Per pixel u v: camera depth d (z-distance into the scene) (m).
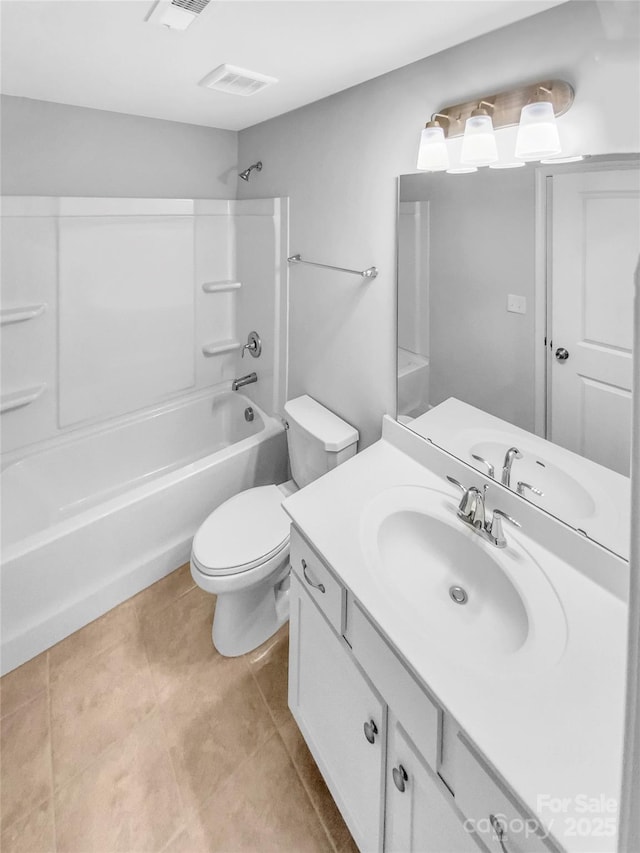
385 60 1.46
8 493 2.17
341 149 1.85
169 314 2.70
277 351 2.57
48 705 1.75
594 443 1.12
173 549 2.36
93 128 2.22
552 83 1.09
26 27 1.25
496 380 1.35
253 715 1.73
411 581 1.26
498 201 1.26
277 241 2.41
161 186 2.51
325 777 1.41
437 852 0.97
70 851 1.35
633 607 0.42
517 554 1.21
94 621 2.11
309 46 1.35
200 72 1.61
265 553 1.83
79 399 2.44
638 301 0.41
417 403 1.66
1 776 1.52
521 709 0.84
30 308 2.17
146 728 1.68
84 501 2.52
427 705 0.92
